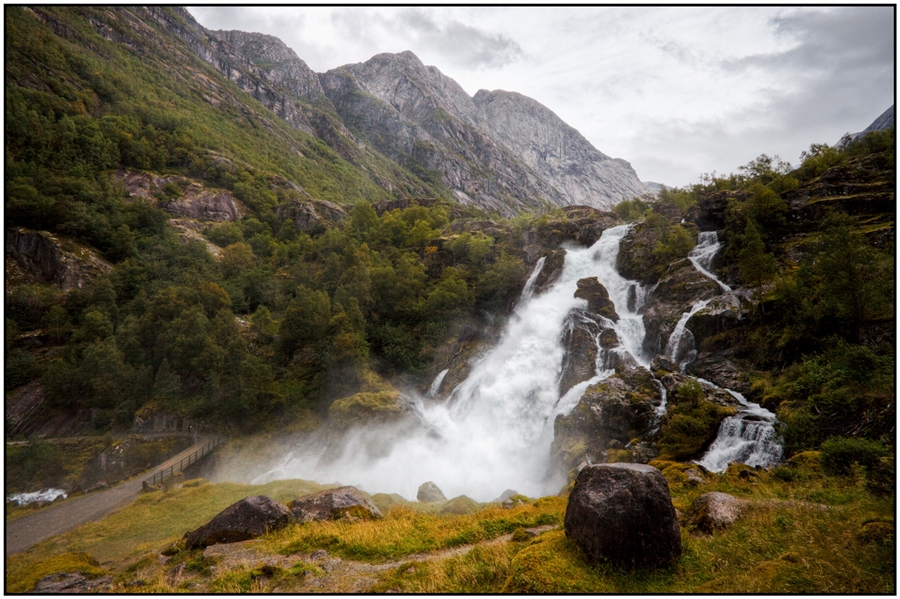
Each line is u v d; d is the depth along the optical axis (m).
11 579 17.16
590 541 11.62
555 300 60.91
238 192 139.25
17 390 66.25
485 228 93.12
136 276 89.75
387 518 21.33
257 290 92.88
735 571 10.89
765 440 27.28
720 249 52.94
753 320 40.22
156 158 134.12
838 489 16.16
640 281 59.12
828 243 35.50
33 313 78.69
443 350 63.94
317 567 15.00
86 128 122.88
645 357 48.19
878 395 24.20
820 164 57.16
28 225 93.19
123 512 31.75
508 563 12.46
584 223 79.06
